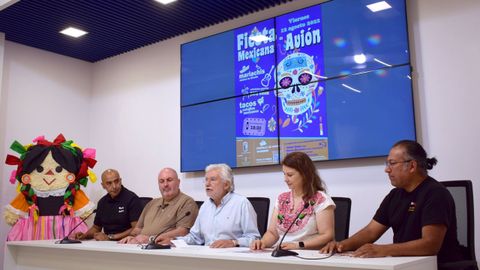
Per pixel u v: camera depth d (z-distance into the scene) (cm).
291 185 237
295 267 179
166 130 459
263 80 379
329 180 342
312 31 355
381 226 218
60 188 399
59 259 284
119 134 502
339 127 334
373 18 326
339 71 338
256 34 388
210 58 417
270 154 369
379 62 320
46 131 489
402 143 211
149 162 470
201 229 281
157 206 328
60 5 387
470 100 288
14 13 402
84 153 418
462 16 296
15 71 470
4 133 454
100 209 387
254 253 201
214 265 207
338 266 163
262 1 380
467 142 287
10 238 380
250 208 271
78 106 523
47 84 496
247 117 385
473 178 283
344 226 255
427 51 308
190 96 427
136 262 240
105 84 525
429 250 182
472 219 215
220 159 399
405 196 211
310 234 228
